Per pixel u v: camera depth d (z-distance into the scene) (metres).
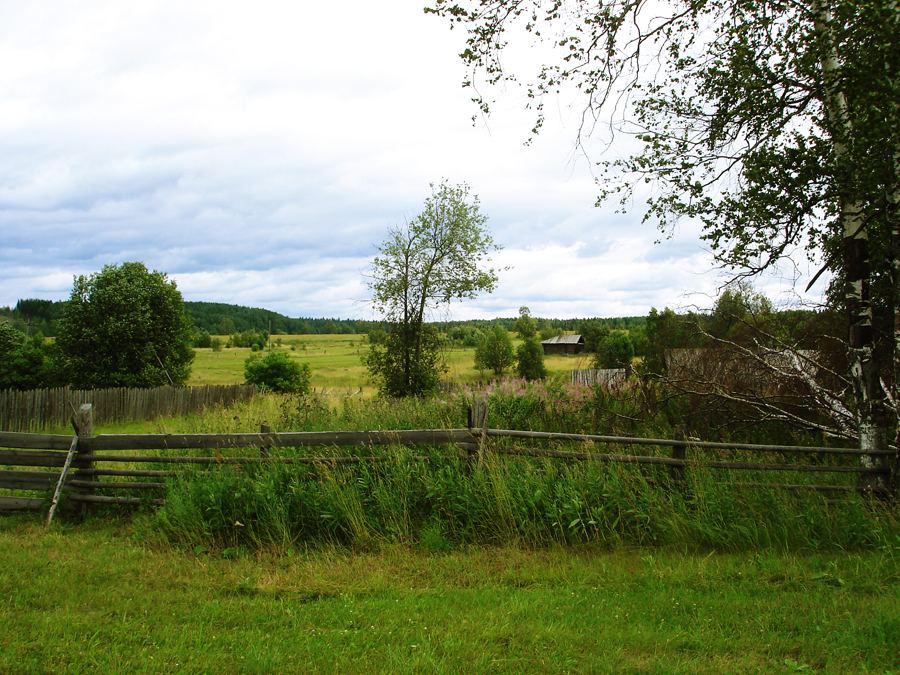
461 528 5.49
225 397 25.98
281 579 4.49
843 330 8.27
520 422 8.49
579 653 3.28
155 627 3.62
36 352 26.41
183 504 5.49
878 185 5.20
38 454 6.29
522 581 4.51
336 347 107.50
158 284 30.75
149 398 22.84
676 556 4.91
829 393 7.22
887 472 5.62
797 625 3.57
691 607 3.89
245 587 4.30
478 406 6.02
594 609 3.90
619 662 3.16
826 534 5.09
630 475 5.72
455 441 5.99
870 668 3.06
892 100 4.75
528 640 3.44
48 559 4.77
